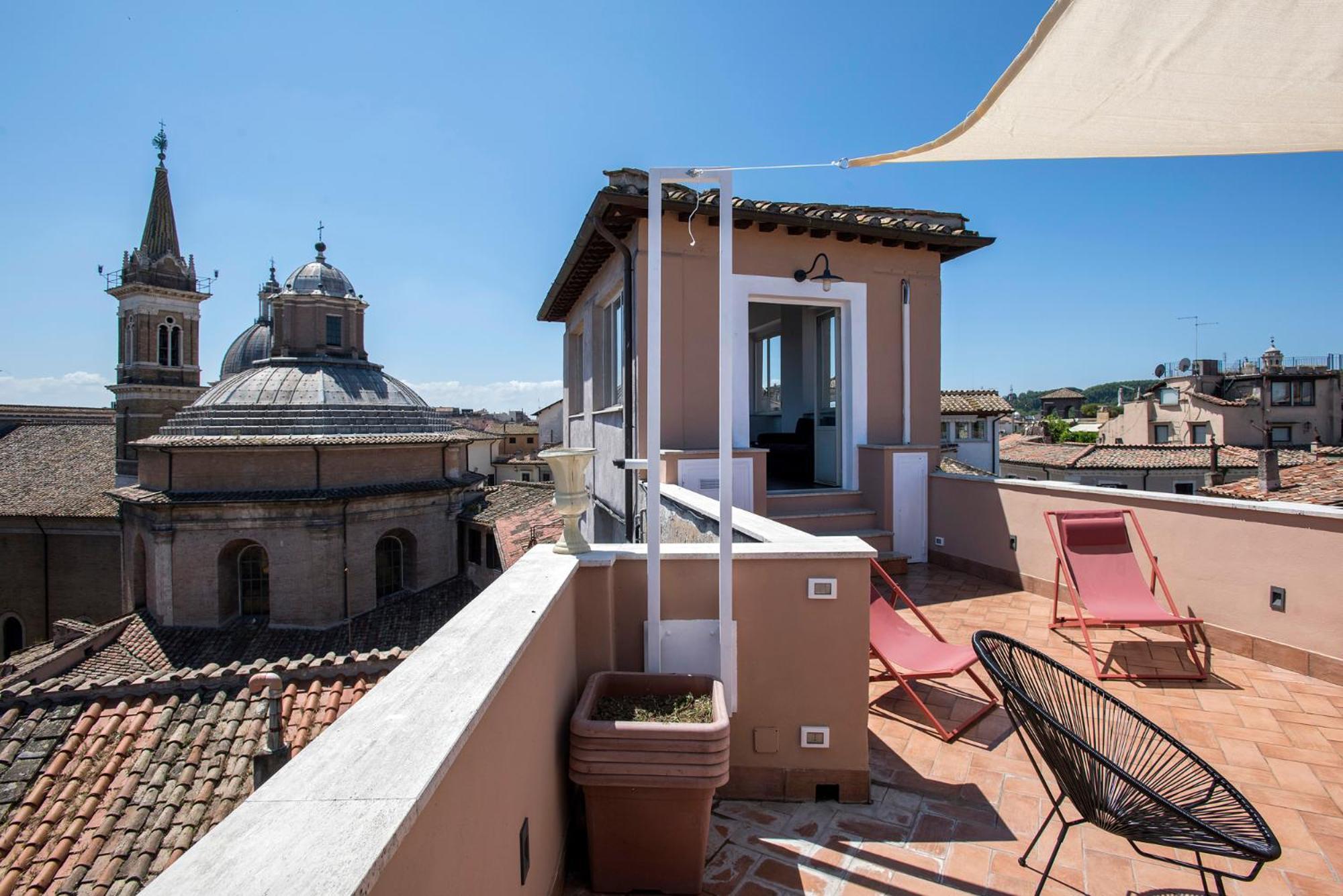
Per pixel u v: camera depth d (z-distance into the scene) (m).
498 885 1.67
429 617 22.91
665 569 3.23
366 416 25.27
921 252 8.29
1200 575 5.26
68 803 6.36
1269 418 40.94
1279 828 2.92
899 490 7.88
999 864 2.72
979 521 7.36
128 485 34.19
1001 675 2.46
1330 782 3.25
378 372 29.55
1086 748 2.16
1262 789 3.21
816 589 3.22
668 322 7.10
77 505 31.84
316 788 1.13
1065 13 1.98
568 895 2.56
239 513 21.28
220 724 7.41
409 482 24.81
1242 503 4.97
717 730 2.42
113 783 6.62
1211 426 41.69
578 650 3.04
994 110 2.61
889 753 3.64
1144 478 31.55
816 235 7.74
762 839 2.90
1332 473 17.12
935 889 2.57
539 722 2.19
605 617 3.06
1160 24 2.02
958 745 3.71
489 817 1.61
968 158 3.23
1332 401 40.50
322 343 28.05
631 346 7.39
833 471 8.70
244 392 25.27
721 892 2.57
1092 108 2.61
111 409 53.25
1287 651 4.65
